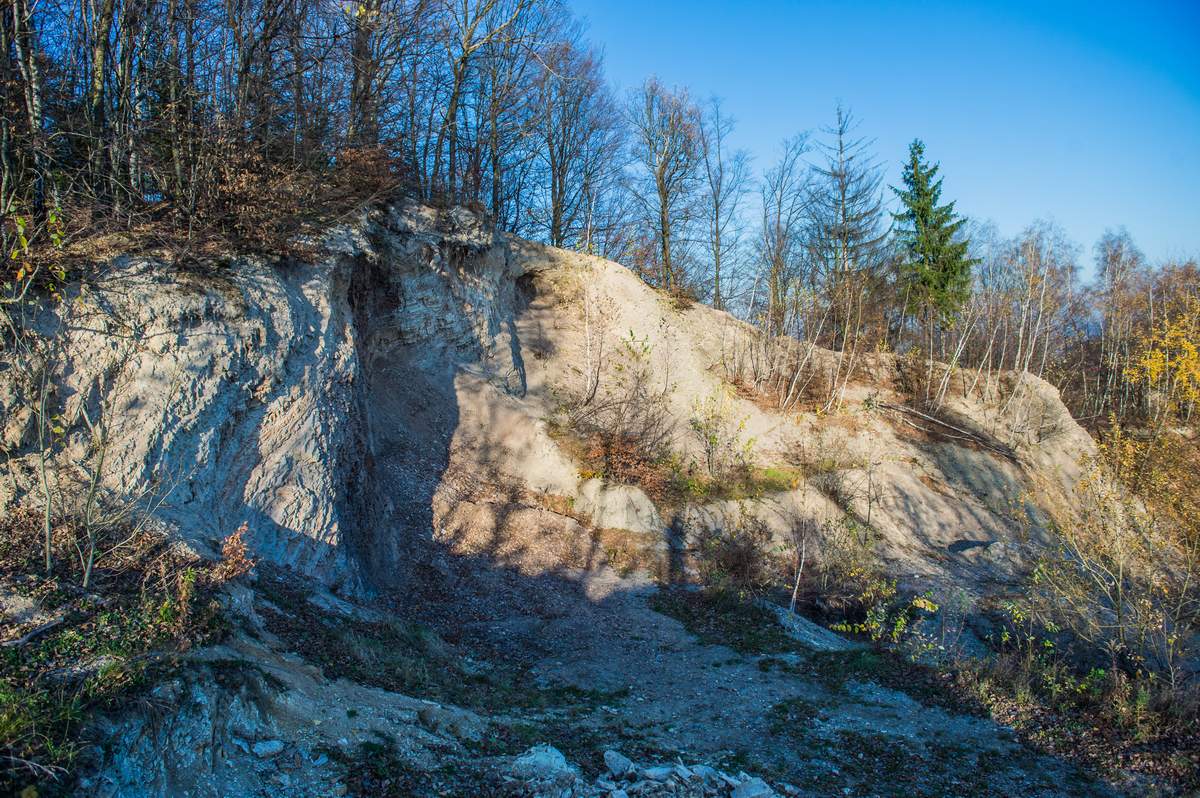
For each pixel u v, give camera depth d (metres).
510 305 25.14
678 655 13.70
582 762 8.03
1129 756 10.04
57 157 12.68
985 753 10.10
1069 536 13.88
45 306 10.34
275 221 14.34
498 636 13.70
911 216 37.41
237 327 12.43
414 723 7.95
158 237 12.41
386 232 19.12
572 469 20.33
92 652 6.62
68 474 9.42
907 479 25.39
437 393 20.03
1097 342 45.09
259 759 6.47
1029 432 30.36
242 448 12.05
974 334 42.69
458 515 17.30
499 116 28.66
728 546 18.88
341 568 12.77
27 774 5.15
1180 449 15.27
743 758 9.20
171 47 13.93
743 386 27.77
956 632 16.20
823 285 33.09
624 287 28.44
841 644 15.12
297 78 17.03
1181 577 13.37
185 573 8.29
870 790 8.71
